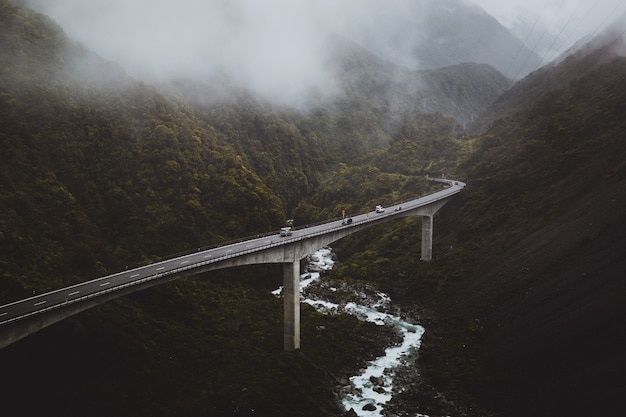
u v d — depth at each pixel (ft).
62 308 178.70
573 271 256.73
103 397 196.34
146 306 279.90
